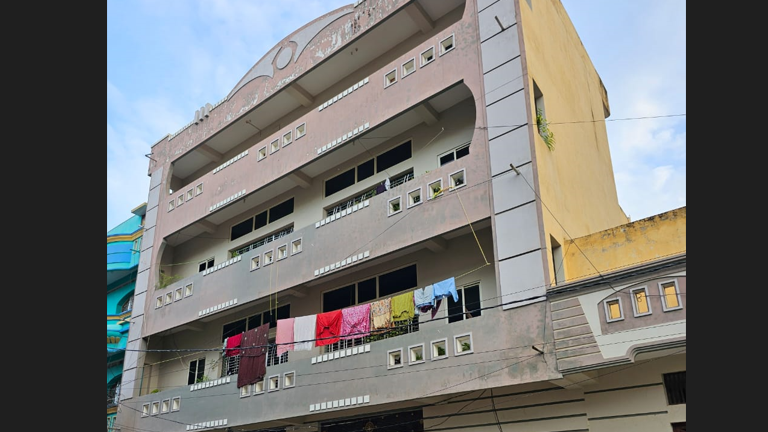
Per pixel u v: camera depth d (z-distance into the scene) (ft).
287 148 75.10
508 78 55.06
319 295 69.72
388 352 54.03
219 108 89.35
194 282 80.28
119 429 78.89
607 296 43.21
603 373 46.06
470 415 52.42
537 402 48.91
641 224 49.39
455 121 63.41
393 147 68.85
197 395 70.74
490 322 48.39
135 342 84.74
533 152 51.08
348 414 61.00
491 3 59.06
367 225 61.52
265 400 62.69
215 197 83.41
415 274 62.08
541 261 47.32
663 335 40.04
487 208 52.31
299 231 68.95
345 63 76.02
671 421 42.29
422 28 69.62
